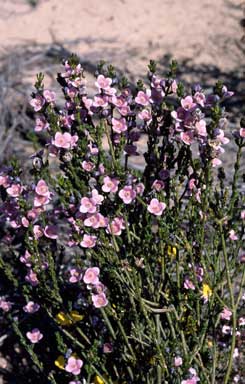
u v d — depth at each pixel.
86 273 0.62
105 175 0.62
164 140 0.67
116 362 0.71
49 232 0.65
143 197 0.67
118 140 0.67
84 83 0.66
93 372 0.71
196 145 1.07
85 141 0.64
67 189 0.64
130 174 0.64
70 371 0.66
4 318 0.86
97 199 0.61
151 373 0.68
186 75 1.36
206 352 0.69
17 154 1.09
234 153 1.12
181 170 0.67
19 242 0.90
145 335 0.66
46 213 0.71
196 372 0.68
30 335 0.72
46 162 0.65
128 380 0.71
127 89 0.66
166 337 0.68
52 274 0.67
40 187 0.63
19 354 0.84
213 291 0.65
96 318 0.73
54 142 0.62
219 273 0.67
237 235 0.77
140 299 0.63
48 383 0.81
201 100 0.62
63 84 0.67
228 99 1.27
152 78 0.65
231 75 1.36
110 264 0.63
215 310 0.68
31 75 1.33
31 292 0.72
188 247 0.63
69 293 0.79
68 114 0.67
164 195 0.66
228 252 0.80
